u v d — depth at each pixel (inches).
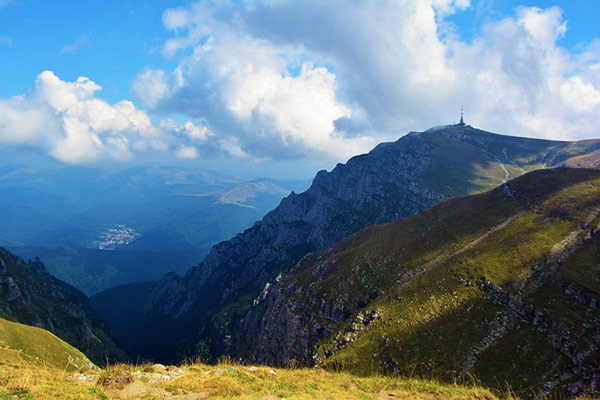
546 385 2802.7
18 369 1237.1
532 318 3639.3
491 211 6505.9
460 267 5009.8
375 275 6328.7
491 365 3304.6
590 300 3437.5
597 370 2682.1
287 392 1148.5
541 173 6835.6
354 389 1259.2
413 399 1195.9
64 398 944.3
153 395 1050.7
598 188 5487.2
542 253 4532.5
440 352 3725.4
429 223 7239.2
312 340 5949.8
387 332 4379.9
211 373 1331.2
